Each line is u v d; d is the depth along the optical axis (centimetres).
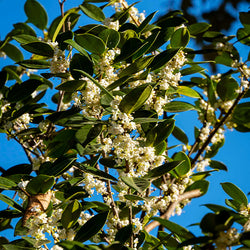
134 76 173
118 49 176
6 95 191
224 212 151
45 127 193
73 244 151
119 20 189
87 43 172
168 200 183
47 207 164
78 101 168
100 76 171
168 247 174
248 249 150
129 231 163
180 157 189
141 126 173
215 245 152
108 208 176
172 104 184
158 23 193
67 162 165
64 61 172
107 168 175
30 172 185
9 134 190
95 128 169
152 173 167
